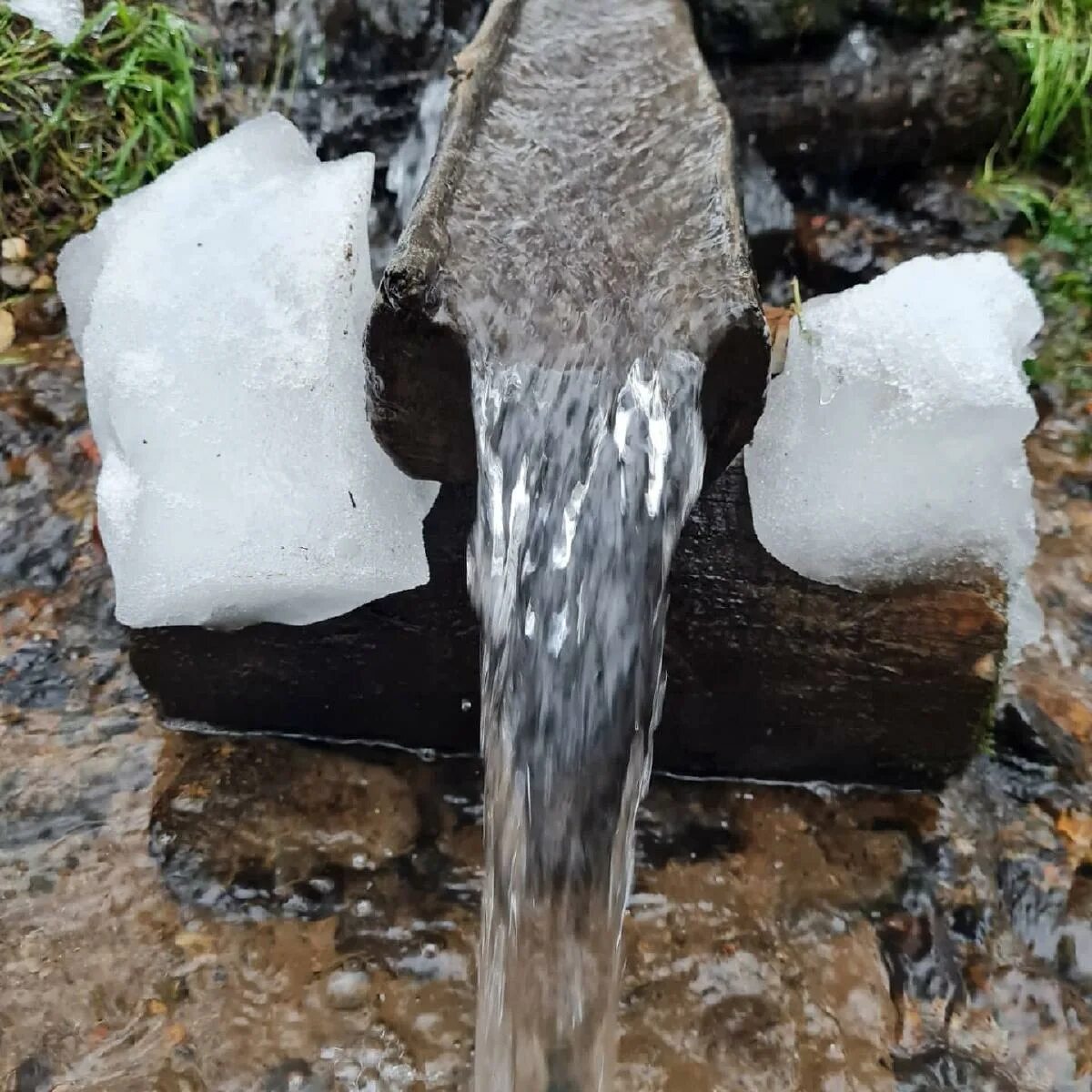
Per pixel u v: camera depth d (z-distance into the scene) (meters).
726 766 0.92
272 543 0.78
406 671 0.88
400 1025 0.79
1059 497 1.22
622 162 0.81
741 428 0.72
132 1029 0.78
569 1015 0.75
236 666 0.89
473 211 0.74
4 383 1.27
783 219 1.40
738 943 0.84
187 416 0.78
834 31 1.39
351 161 0.84
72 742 0.94
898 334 0.80
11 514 1.14
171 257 0.82
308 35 1.45
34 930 0.83
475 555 0.70
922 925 0.85
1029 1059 0.79
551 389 0.67
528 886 0.74
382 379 0.69
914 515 0.79
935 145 1.46
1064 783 0.95
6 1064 0.77
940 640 0.83
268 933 0.83
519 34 0.96
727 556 0.82
